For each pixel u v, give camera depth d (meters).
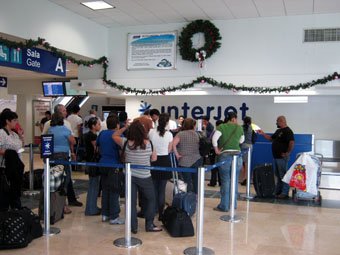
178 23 8.37
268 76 7.68
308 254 3.77
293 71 7.63
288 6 6.99
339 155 8.78
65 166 5.01
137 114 10.92
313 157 6.12
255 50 7.86
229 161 5.07
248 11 7.39
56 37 7.17
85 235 4.26
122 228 4.54
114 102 18.83
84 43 8.03
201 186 3.66
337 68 7.36
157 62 8.52
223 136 5.40
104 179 4.68
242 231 4.50
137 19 8.13
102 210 4.82
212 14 7.66
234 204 5.43
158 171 4.68
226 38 8.03
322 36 7.45
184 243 4.02
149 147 4.18
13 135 4.75
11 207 4.85
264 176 6.43
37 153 13.87
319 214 5.39
